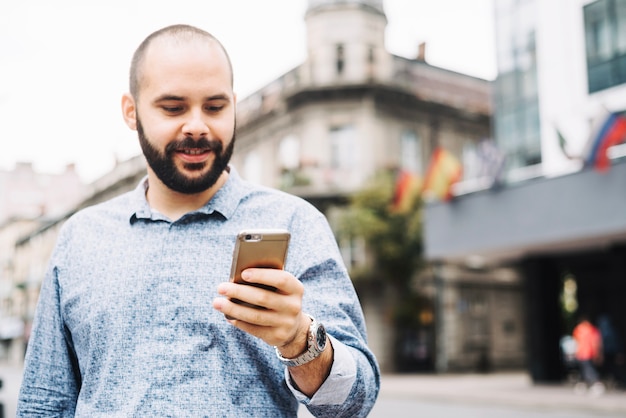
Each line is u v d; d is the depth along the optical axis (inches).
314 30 1035.3
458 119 1087.0
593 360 555.2
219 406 55.4
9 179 608.7
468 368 1012.5
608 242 573.9
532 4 632.4
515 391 581.3
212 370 56.2
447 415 441.4
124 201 65.9
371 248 960.9
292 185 976.9
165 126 58.0
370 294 952.9
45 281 64.3
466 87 1136.2
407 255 930.1
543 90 620.4
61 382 62.9
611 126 507.8
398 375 940.6
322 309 57.2
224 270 59.1
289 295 46.8
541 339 655.1
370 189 940.6
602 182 517.0
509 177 640.4
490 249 626.5
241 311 46.1
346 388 52.2
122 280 59.2
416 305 949.8
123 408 55.5
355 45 1021.8
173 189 60.6
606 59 566.6
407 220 935.7
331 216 982.4
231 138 60.1
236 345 56.9
